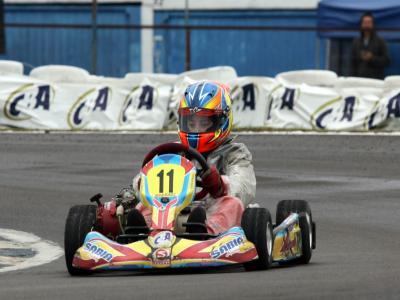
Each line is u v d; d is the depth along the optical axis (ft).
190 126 57.82
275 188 89.51
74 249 51.03
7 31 191.11
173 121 134.62
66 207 81.35
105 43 189.88
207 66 189.47
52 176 96.84
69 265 51.13
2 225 74.28
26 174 98.27
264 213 50.72
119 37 189.98
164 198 51.70
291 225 54.80
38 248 65.26
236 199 53.83
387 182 92.53
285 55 186.09
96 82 138.51
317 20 172.76
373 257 58.59
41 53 191.42
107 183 92.63
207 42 188.96
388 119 130.72
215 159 57.52
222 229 52.65
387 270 50.75
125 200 54.34
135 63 189.98
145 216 53.36
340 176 95.91
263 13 186.29
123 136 127.24
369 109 131.44
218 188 53.88
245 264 50.52
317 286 44.19
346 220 74.74
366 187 89.97
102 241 49.93
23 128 135.44
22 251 63.57
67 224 51.67
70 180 94.43
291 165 102.63
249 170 57.31
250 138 123.34
